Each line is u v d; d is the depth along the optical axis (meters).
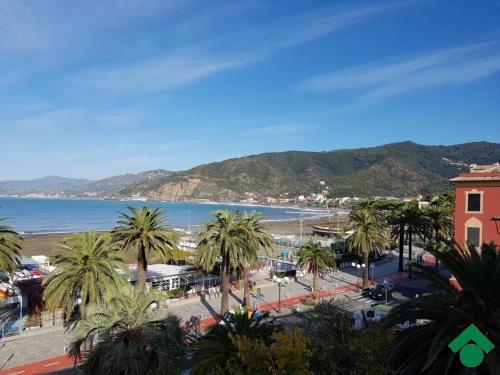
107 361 17.64
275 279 60.69
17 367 29.11
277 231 171.50
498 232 39.34
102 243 33.66
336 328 15.87
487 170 42.81
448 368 13.61
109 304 19.94
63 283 30.89
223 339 18.33
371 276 65.81
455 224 41.97
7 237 35.88
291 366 12.46
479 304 14.22
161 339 18.86
